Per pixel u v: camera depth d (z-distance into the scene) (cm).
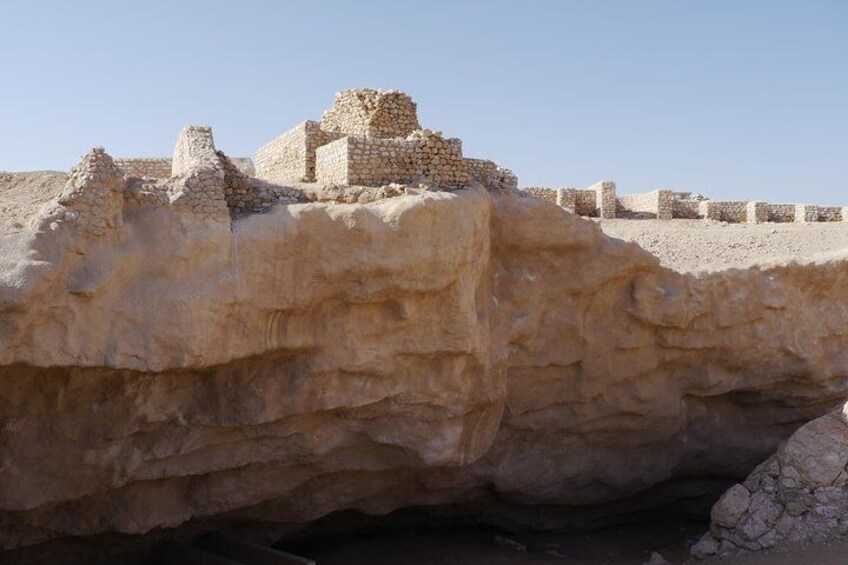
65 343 809
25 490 907
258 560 1165
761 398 1462
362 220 963
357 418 1063
